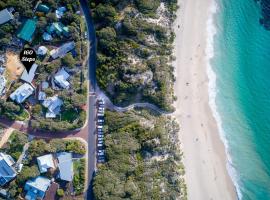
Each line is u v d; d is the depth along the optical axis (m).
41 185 73.31
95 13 73.81
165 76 77.44
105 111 76.06
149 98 77.31
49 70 73.25
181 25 80.62
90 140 76.06
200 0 82.00
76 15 73.75
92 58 75.81
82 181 75.06
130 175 75.19
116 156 74.62
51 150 73.12
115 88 75.31
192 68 81.06
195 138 81.00
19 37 72.56
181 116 80.38
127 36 74.75
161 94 76.88
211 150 81.81
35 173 72.62
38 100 73.88
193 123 80.94
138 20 75.00
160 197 76.44
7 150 73.06
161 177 77.44
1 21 70.81
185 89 80.62
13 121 73.69
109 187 72.88
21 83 72.94
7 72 72.88
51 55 73.94
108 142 75.06
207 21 82.25
